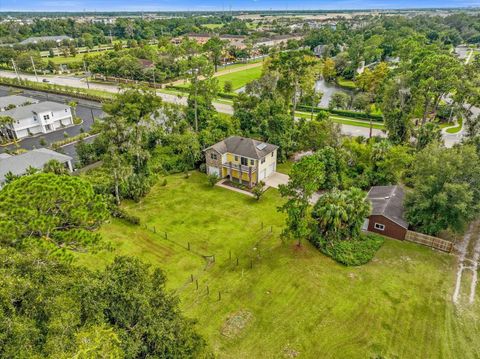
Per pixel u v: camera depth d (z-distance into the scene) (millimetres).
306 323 21703
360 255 27359
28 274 12703
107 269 16250
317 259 27484
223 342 20500
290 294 24031
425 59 55719
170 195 38688
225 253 28750
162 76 100438
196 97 55938
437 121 59750
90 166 45031
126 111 48500
